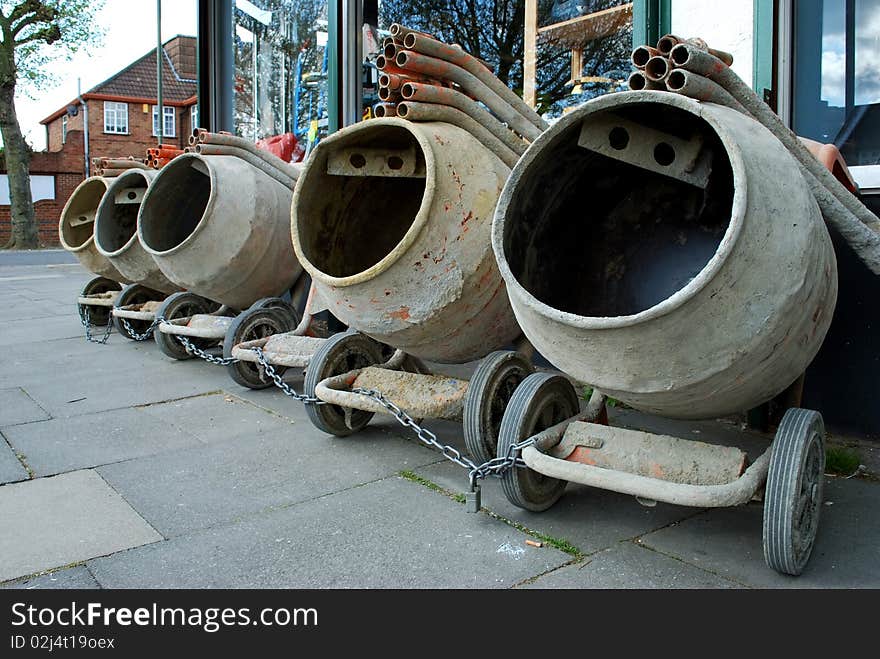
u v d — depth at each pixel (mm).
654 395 2555
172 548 2887
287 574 2689
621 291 3572
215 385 5410
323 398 3771
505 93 3842
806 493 2586
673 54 2559
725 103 2709
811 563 2723
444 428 4352
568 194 3303
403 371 4031
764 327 2363
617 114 2789
